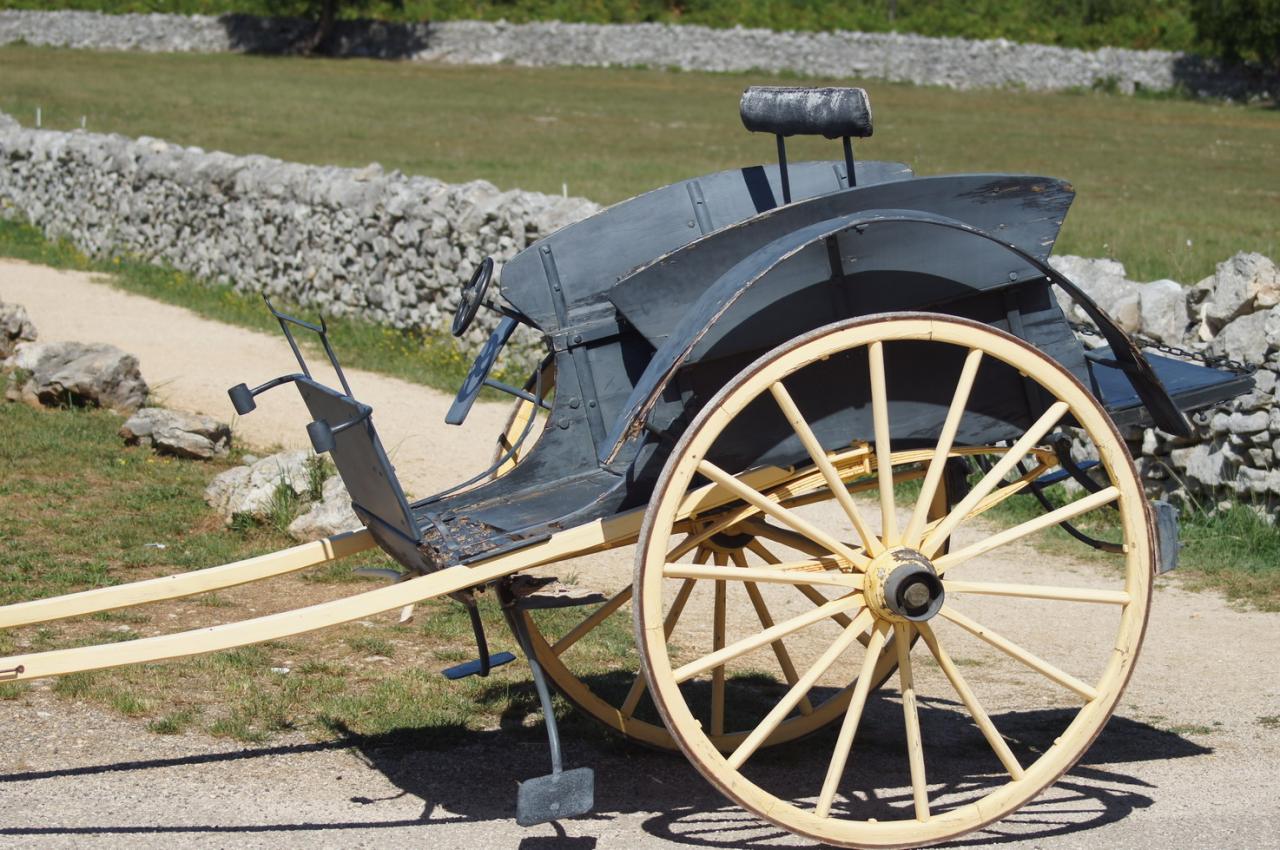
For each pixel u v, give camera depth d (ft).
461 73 182.80
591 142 116.78
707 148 113.19
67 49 190.80
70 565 25.27
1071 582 27.02
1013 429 15.75
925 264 15.21
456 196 47.37
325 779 16.98
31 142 75.46
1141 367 15.57
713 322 13.52
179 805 15.93
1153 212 76.07
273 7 199.93
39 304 55.01
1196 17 172.35
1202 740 18.89
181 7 204.85
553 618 24.08
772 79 181.37
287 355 47.70
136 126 115.14
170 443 33.68
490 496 16.97
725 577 14.01
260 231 57.52
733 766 13.99
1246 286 28.60
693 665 13.85
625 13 200.64
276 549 27.02
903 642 14.61
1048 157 112.37
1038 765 14.76
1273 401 27.86
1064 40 184.75
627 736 17.90
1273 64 167.53
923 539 14.94
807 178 18.03
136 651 14.30
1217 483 29.09
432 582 14.48
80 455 33.27
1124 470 14.57
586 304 17.08
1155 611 25.30
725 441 14.94
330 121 127.03
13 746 17.48
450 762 17.69
